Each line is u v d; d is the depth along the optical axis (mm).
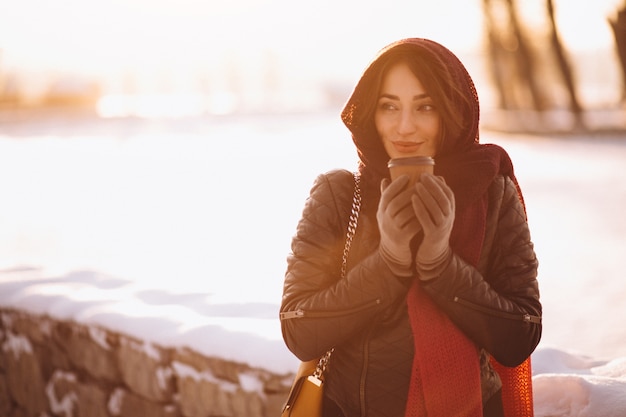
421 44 1619
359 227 1707
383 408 1673
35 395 4172
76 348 3842
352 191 1742
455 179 1640
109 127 44062
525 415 1882
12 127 45812
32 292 4262
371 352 1678
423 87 1617
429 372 1612
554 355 2953
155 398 3385
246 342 3059
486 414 1728
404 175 1487
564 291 6141
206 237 9656
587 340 4672
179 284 6605
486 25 33031
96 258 8586
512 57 32812
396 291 1594
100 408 3709
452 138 1646
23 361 4246
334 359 1763
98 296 4062
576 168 16625
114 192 15500
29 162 22875
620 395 2281
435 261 1547
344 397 1723
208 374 3135
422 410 1640
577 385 2365
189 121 50094
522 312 1621
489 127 29797
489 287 1610
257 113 64000
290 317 1653
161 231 10430
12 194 15773
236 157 22141
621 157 19000
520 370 1878
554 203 11703
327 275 1700
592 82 75625
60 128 43656
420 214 1477
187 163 21031
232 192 14617
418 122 1639
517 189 1784
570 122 29328
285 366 2887
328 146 24828
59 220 11938
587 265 7168
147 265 7895
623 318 5164
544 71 32000
